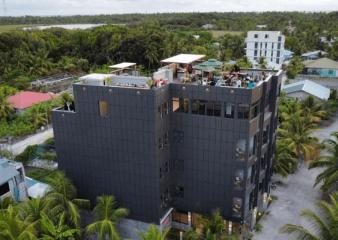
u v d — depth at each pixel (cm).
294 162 4728
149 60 11950
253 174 3559
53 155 5631
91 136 3525
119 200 3638
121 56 12694
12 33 13025
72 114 3525
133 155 3391
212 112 3259
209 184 3519
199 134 3372
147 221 3572
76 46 14025
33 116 7200
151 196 3462
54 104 7606
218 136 3300
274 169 4578
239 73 3731
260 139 3534
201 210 3647
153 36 12300
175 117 3422
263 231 3822
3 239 2623
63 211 3127
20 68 11475
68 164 3772
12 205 3347
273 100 3788
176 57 4012
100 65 13238
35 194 4334
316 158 4588
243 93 3052
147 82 3375
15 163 4441
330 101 7800
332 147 4509
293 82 9375
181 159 3556
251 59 13350
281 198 4516
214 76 3572
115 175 3562
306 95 7812
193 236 3158
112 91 3244
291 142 4925
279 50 12925
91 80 3497
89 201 3550
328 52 14188
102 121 3406
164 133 3391
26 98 8094
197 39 15850
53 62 13175
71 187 3491
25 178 4556
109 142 3456
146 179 3422
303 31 18175
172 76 3619
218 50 13538
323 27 19562
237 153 3294
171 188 3722
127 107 3234
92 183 3725
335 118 7600
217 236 3150
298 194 4603
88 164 3662
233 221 3550
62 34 15175
